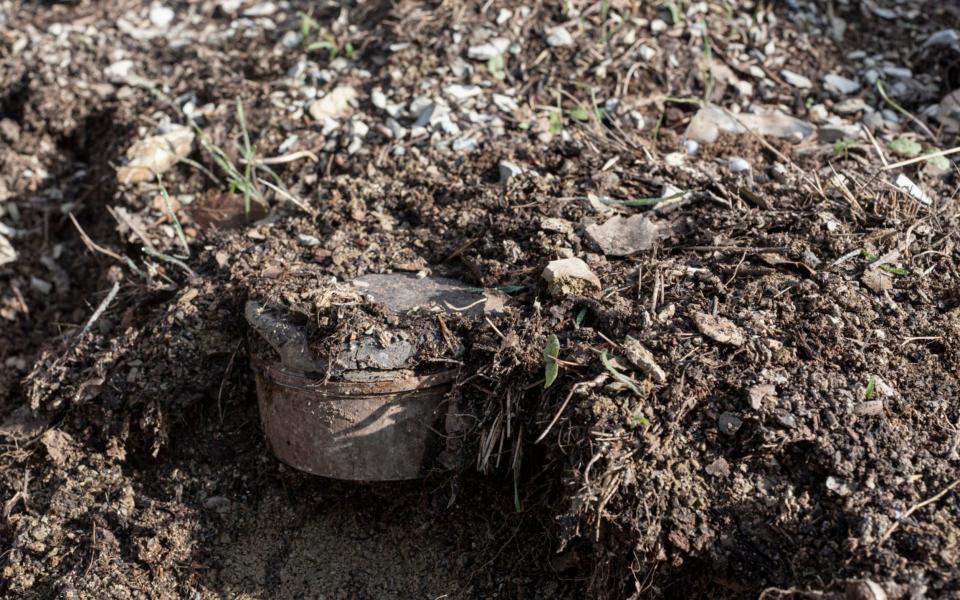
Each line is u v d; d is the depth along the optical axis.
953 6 1.18
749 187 0.96
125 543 0.91
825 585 0.79
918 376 0.85
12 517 0.93
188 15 1.21
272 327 0.89
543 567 0.89
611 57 1.09
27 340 1.05
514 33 1.11
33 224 1.10
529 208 0.96
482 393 0.88
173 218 0.99
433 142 1.03
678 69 1.09
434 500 0.91
